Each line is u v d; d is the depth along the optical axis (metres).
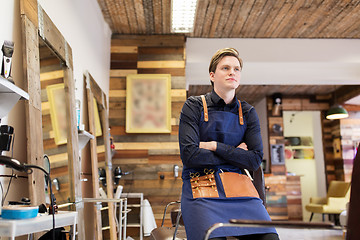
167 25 5.42
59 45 2.86
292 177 9.21
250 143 1.63
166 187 5.22
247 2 4.70
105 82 5.22
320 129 10.52
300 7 4.84
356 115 8.96
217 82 1.63
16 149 2.13
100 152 4.38
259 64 6.04
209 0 4.63
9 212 1.40
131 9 4.92
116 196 4.06
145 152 5.31
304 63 6.04
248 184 1.51
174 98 5.49
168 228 2.26
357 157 1.02
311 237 6.23
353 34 5.87
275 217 8.73
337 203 8.27
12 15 2.15
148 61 5.62
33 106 2.15
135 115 5.37
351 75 6.40
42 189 2.16
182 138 1.58
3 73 1.75
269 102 9.45
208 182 1.48
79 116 3.34
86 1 4.10
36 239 2.03
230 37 5.98
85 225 3.66
